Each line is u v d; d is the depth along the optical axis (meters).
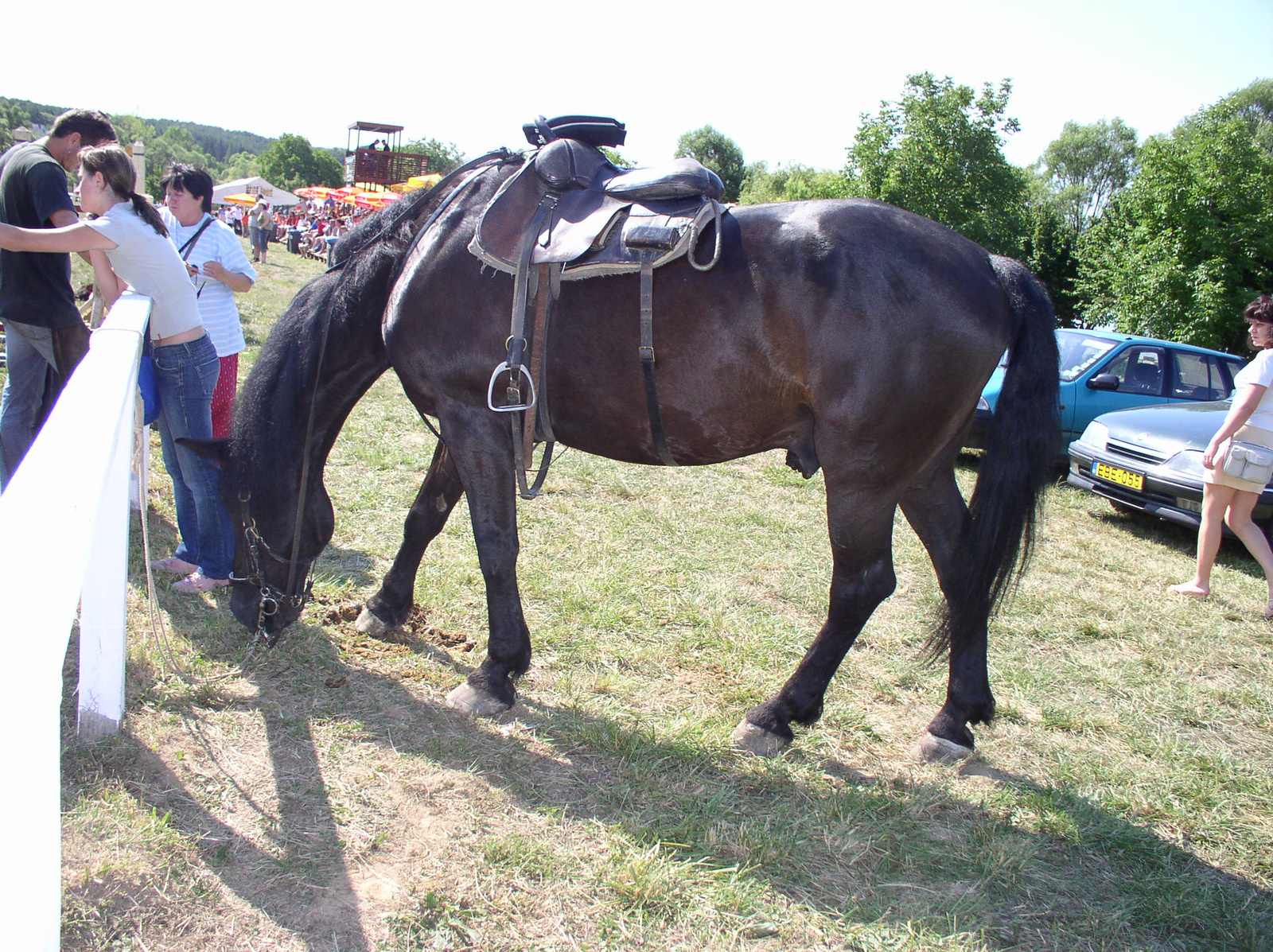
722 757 2.52
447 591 3.45
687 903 1.92
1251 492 4.22
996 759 2.69
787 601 3.78
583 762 2.44
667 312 2.26
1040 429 2.29
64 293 3.39
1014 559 2.34
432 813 2.15
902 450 2.28
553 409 2.52
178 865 1.87
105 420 1.58
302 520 2.67
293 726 2.46
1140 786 2.57
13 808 0.87
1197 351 7.63
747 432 2.39
